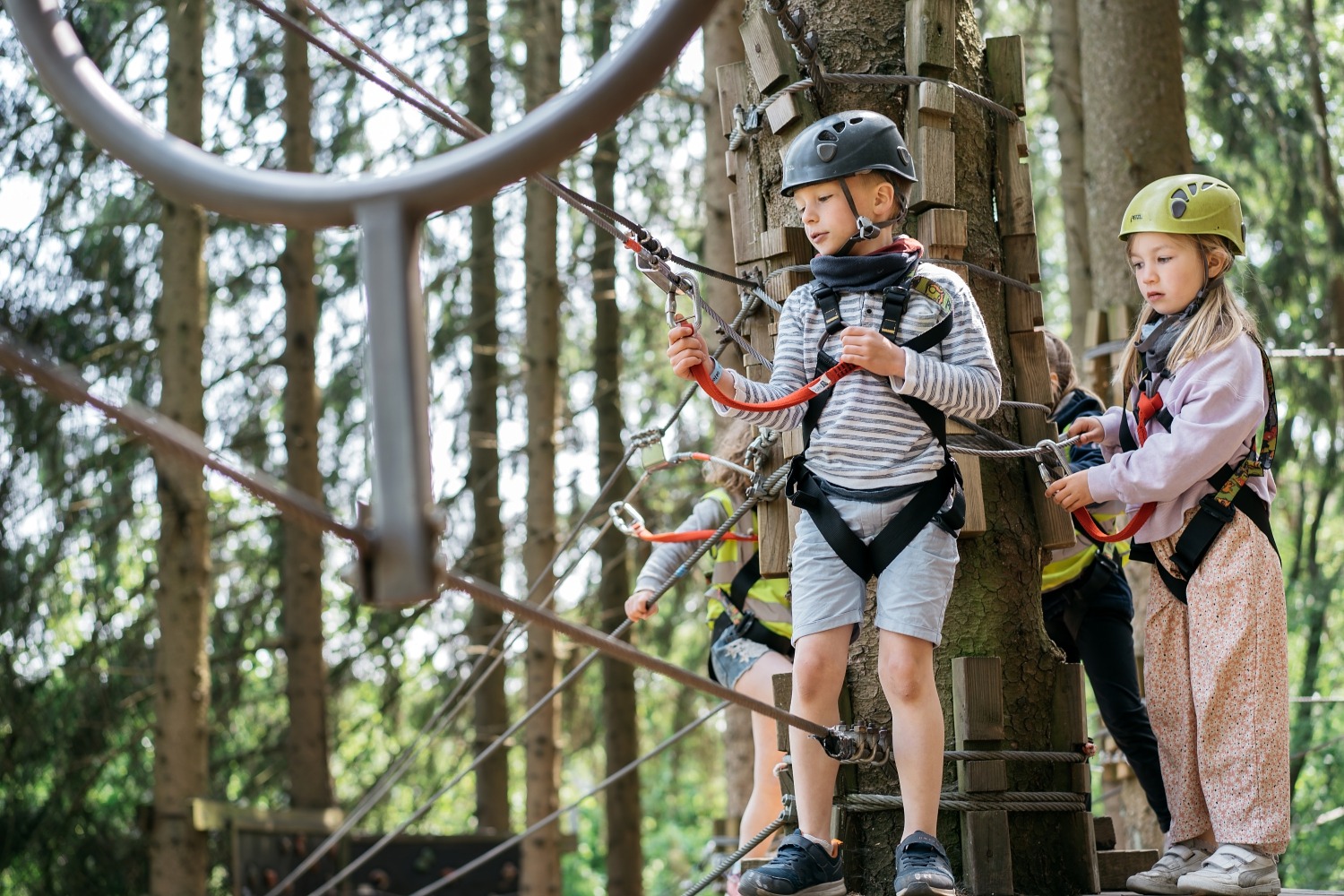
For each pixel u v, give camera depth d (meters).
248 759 13.03
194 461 1.15
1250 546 3.40
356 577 1.08
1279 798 3.31
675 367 2.88
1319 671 11.12
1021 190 3.76
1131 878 3.51
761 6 3.78
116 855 11.48
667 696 14.67
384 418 1.08
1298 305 11.46
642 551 13.24
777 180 3.74
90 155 11.49
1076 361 10.23
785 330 3.14
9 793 11.37
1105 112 8.02
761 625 4.51
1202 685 3.40
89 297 11.85
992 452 3.41
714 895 9.31
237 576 13.27
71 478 11.63
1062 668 3.53
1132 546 3.64
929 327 2.96
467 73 13.45
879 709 3.44
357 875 10.80
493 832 11.40
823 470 3.01
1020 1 13.49
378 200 1.11
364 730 15.19
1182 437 3.32
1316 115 11.49
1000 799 3.32
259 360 12.98
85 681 11.72
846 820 3.40
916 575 2.92
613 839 12.77
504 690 13.59
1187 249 3.48
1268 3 11.83
